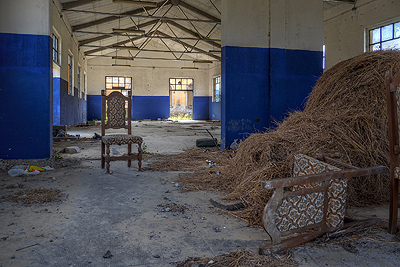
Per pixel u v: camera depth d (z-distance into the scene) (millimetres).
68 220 2383
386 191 2898
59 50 10391
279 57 6520
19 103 4922
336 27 11000
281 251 1859
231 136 6344
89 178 3836
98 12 10766
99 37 16219
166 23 15844
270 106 6504
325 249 1894
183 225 2312
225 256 1803
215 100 22359
